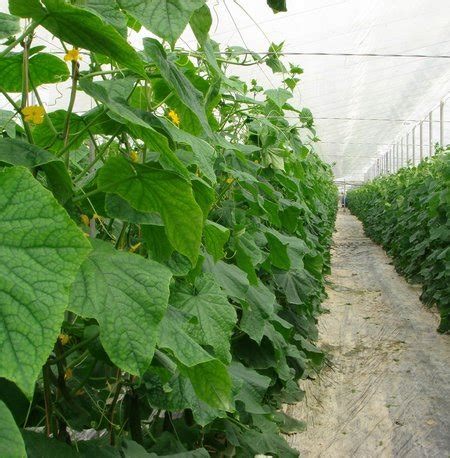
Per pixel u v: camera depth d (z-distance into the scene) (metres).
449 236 6.31
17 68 1.40
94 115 1.38
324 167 10.63
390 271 10.35
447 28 7.04
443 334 6.13
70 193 1.11
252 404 2.22
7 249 0.64
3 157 0.92
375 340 6.00
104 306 0.89
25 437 1.05
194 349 1.04
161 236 1.42
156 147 1.12
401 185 11.58
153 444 1.94
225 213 2.56
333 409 4.21
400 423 4.00
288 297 3.55
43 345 0.59
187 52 1.72
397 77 9.75
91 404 1.66
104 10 1.01
